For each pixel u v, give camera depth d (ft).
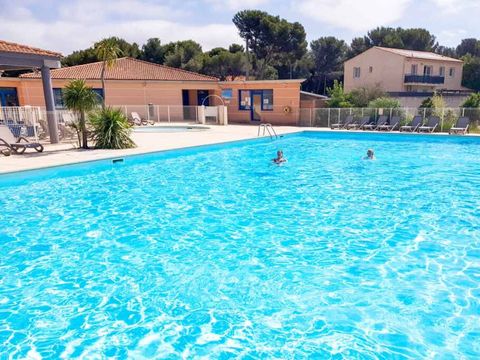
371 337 12.37
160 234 21.65
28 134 52.85
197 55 156.66
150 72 98.22
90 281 16.14
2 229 22.40
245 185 33.86
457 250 19.11
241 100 97.04
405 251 19.04
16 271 17.06
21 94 86.38
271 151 54.80
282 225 23.11
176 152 49.11
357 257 18.39
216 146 55.01
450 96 117.39
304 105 95.91
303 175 38.34
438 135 65.10
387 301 14.44
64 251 19.26
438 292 15.06
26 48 50.06
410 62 135.95
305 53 172.55
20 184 33.58
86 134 48.42
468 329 12.71
